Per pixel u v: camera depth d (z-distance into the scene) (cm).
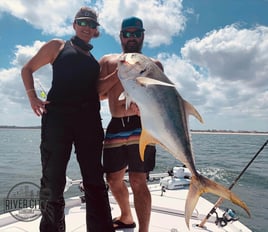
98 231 302
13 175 1351
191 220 392
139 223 326
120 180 352
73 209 424
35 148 4025
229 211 373
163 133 270
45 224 292
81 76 302
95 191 307
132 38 353
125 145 339
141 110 274
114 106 347
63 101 299
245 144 5378
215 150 3578
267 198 1008
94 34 324
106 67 349
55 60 305
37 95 298
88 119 308
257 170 1706
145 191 329
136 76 276
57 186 294
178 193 501
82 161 307
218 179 1404
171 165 1673
